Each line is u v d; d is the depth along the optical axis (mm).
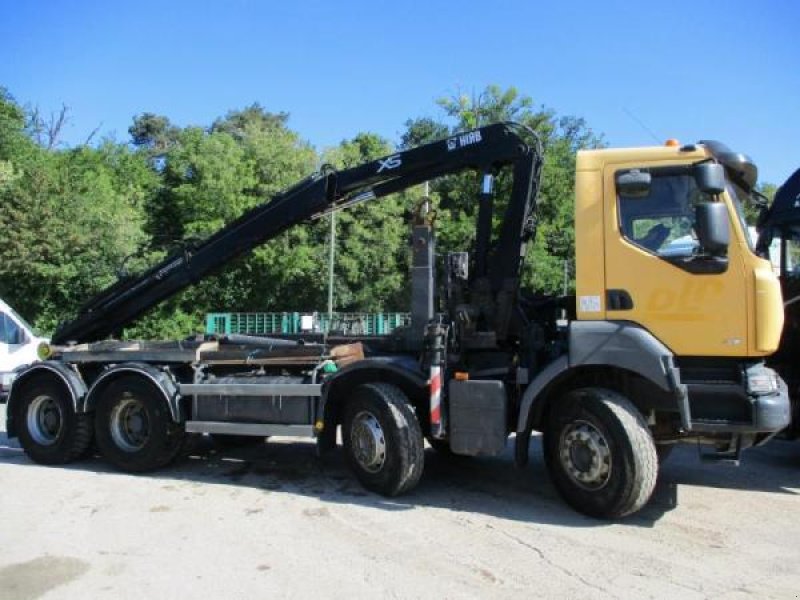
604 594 4355
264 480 7426
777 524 5781
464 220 22672
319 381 7121
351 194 8227
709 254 5504
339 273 36000
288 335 8938
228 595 4371
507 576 4656
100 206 31297
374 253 36031
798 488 6949
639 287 5750
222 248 8883
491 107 34125
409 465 6379
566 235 18734
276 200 8531
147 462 7758
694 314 5578
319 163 38438
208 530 5668
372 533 5562
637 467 5500
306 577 4652
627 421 5570
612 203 5887
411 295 7137
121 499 6672
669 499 6527
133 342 8656
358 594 4367
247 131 40875
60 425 8289
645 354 5586
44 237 29172
